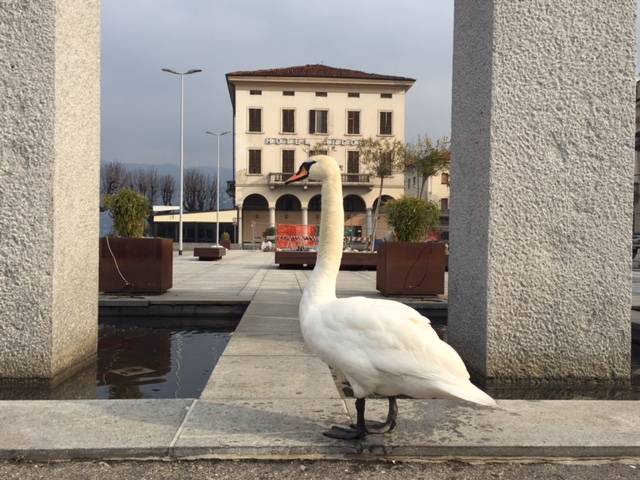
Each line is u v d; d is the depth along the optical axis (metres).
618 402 3.96
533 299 4.92
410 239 10.32
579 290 4.95
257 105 50.22
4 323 4.81
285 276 15.32
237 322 8.17
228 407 3.78
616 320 4.98
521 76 4.84
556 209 4.91
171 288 10.58
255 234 54.62
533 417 3.64
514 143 4.87
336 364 3.08
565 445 3.17
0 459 3.05
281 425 3.45
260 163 50.72
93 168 5.88
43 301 4.81
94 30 5.82
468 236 5.40
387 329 2.92
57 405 3.77
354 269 20.62
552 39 4.86
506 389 4.78
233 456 3.12
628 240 4.95
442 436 3.29
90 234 5.82
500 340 4.92
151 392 4.68
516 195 4.88
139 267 9.38
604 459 3.16
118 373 5.26
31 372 4.84
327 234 3.44
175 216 56.00
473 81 5.27
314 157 3.58
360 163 50.78
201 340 6.82
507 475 2.95
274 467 3.01
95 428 3.36
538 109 4.87
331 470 2.98
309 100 50.31
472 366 5.28
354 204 53.06
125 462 3.04
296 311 7.94
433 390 2.82
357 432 3.24
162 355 6.00
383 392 3.08
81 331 5.58
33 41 4.71
